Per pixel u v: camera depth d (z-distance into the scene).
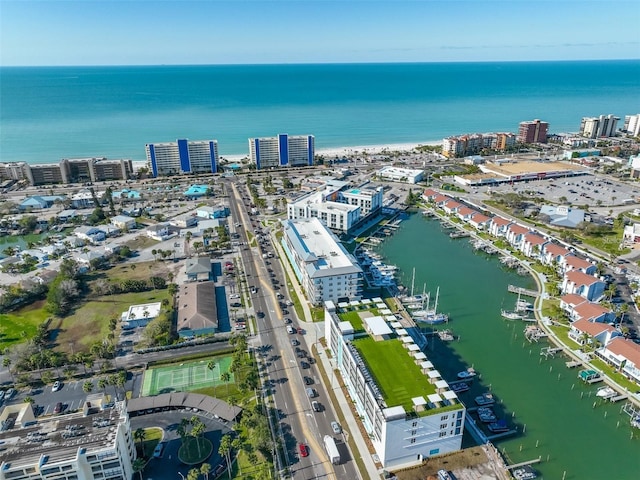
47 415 155.50
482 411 158.12
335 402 162.38
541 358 190.50
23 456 117.00
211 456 139.25
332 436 147.50
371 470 135.00
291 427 151.25
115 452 119.44
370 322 173.00
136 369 180.62
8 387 172.12
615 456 143.25
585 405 164.75
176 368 180.88
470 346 198.50
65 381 174.88
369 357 156.50
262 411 157.50
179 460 137.75
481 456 140.50
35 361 176.75
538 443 147.75
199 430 136.88
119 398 164.00
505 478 132.38
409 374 148.38
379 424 133.62
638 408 162.25
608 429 154.00
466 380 174.88
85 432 125.69
